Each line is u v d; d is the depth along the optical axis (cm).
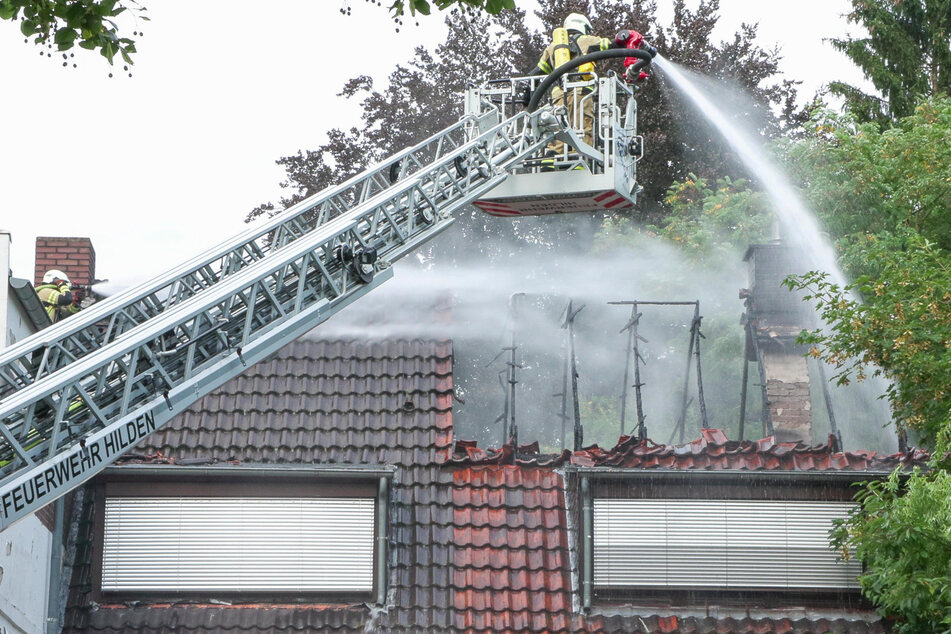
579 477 2992
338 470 2944
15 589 2458
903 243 3525
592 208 2931
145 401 2139
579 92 2931
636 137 2919
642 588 2952
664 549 2977
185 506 2928
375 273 2448
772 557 2988
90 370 1973
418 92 5756
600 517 2986
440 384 3222
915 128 3656
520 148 2761
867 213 3775
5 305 2358
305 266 2303
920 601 2519
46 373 2181
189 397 2139
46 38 1878
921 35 6288
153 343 2133
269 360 3234
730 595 2973
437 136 2716
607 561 2961
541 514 3031
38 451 2017
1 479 1948
